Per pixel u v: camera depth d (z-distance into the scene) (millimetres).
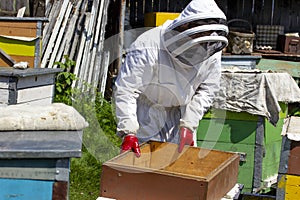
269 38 10305
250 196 4465
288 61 8750
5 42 6883
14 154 2432
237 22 10711
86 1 8492
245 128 5633
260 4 10641
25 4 7980
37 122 2791
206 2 3375
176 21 3410
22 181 2508
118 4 8320
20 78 5609
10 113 2838
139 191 3086
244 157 5656
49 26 8047
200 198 2973
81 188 5438
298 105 6957
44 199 2527
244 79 5516
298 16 10664
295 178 3699
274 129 5934
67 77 7203
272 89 5574
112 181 3125
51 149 2480
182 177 3000
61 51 8016
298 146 3672
